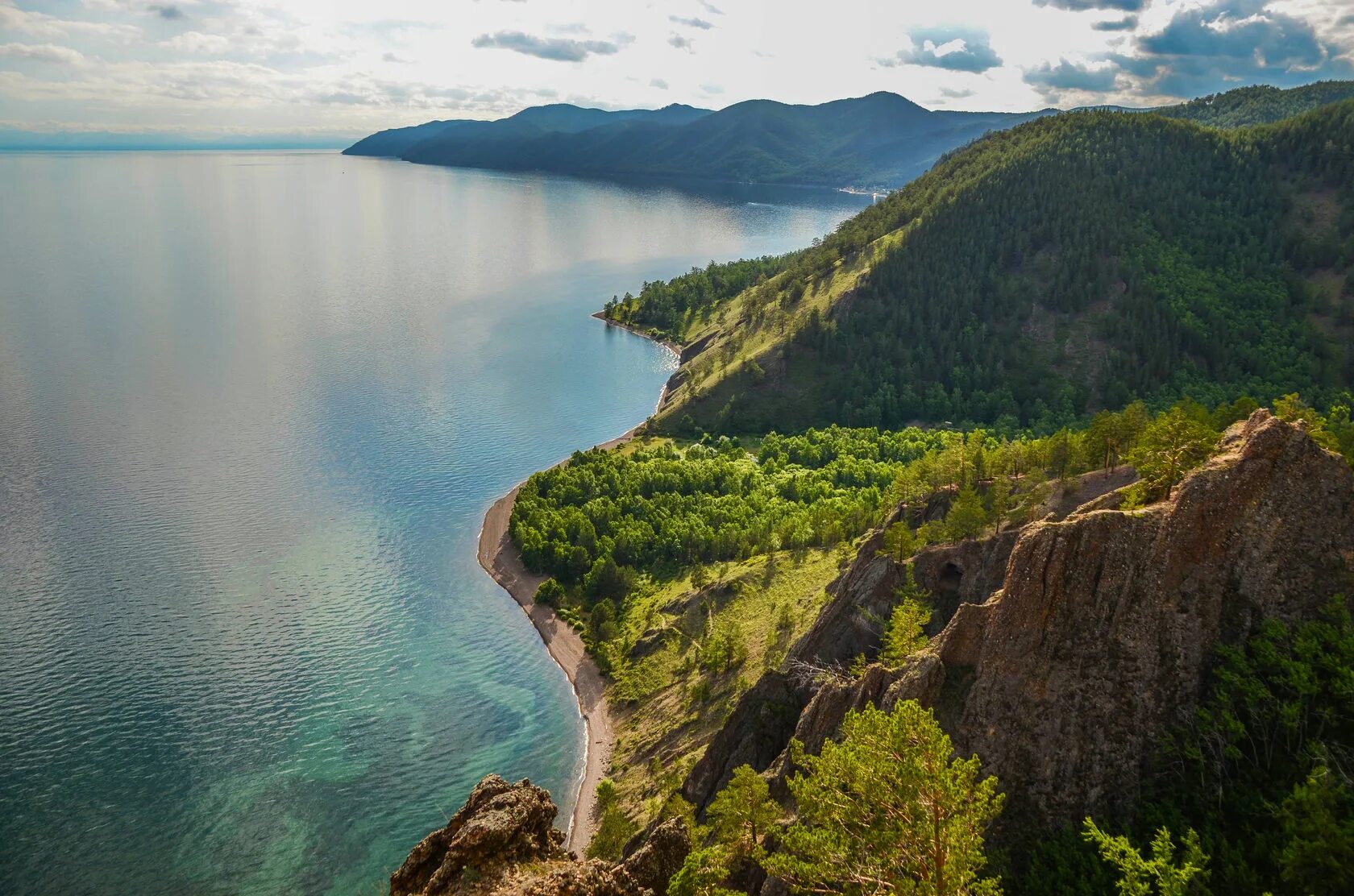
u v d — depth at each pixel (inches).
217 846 4490.7
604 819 3848.4
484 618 6840.6
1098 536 2701.8
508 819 1635.1
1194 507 2657.5
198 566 7637.8
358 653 6328.7
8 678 5940.0
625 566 7155.5
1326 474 2694.4
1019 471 5036.9
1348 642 2417.6
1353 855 1971.0
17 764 5073.8
